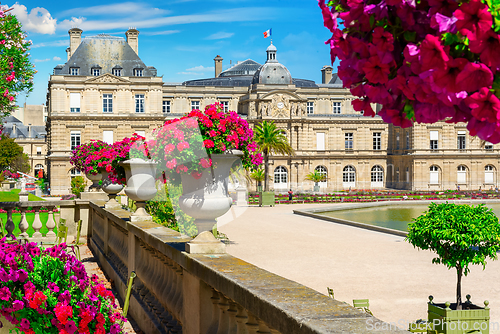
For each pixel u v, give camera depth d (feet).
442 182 254.47
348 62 6.63
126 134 228.43
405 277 43.29
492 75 5.26
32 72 41.73
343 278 42.98
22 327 13.32
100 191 50.31
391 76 6.46
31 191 222.89
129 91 230.27
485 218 28.02
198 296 14.55
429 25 5.80
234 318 12.67
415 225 30.04
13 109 42.27
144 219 26.45
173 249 16.96
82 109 224.94
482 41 5.21
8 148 258.16
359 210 136.67
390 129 267.39
